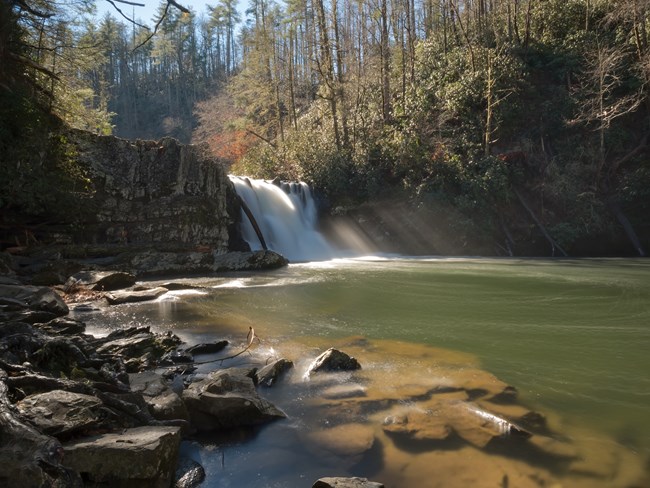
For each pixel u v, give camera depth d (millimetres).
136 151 18688
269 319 9148
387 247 24984
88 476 3334
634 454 4004
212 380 5164
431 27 39906
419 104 27859
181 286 12797
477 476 3680
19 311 8039
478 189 23109
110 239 17250
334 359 6109
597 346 7219
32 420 3574
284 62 42344
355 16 42438
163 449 3582
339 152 27750
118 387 4840
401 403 5043
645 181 21781
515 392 5363
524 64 26828
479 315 9492
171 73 88938
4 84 14336
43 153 15500
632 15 23766
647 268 17125
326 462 3943
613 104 23484
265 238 22688
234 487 3600
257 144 43125
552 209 23562
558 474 3693
